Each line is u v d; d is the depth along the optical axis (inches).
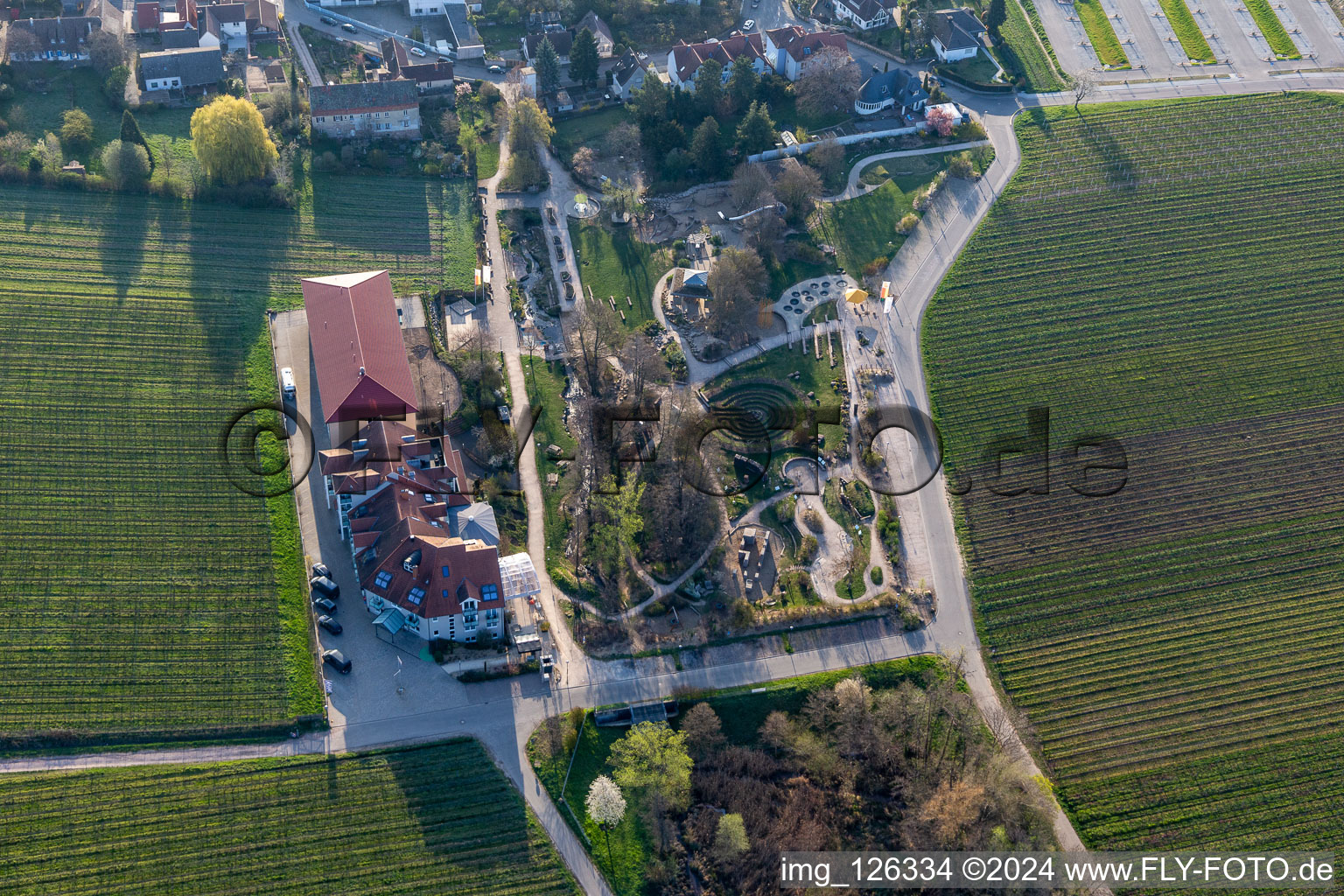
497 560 5718.5
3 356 6840.6
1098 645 6225.4
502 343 7445.9
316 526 6190.9
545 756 5433.1
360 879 4963.1
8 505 6122.1
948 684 5826.8
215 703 5457.7
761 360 7519.7
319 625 5777.6
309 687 5551.2
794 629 6127.0
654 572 6299.2
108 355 6929.1
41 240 7593.5
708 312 7780.5
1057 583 6466.5
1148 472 7086.6
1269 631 6328.7
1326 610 6441.9
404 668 5669.3
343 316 6594.5
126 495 6230.3
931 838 5339.6
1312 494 7022.6
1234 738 5851.4
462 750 5408.5
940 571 6471.5
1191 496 6968.5
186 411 6673.2
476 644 5807.1
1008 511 6801.2
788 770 5703.7
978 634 6230.3
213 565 5964.6
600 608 6087.6
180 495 6250.0
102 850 4926.2
